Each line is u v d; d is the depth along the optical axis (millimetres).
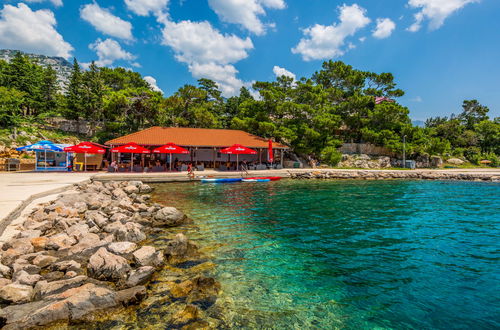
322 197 16938
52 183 16000
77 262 6051
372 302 5129
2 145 29234
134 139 29062
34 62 59312
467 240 8875
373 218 11758
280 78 53500
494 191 20750
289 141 41188
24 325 3873
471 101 78312
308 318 4582
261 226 10242
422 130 53125
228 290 5422
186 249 7258
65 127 44250
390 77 59250
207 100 58062
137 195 16000
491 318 4645
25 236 7047
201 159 34344
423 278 6141
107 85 55875
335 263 6918
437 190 21125
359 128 48281
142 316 4414
